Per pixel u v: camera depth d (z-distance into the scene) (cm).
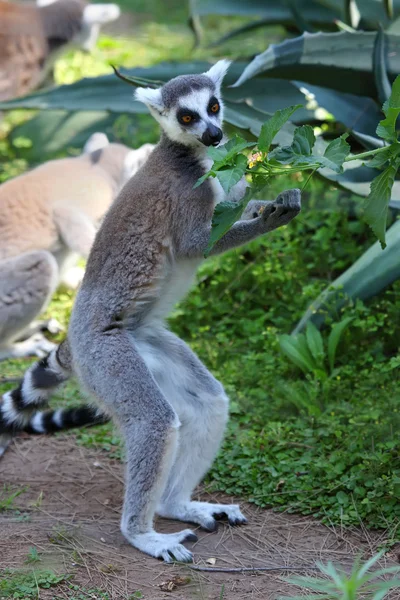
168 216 617
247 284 980
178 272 634
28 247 938
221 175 454
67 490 675
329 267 979
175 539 582
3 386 856
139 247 615
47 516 634
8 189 955
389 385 758
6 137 1432
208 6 1217
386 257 805
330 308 826
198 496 665
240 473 676
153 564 564
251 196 478
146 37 1855
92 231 944
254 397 788
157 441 566
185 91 630
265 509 639
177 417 577
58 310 1030
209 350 875
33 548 580
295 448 695
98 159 1032
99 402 602
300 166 478
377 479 620
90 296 622
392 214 946
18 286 891
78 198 973
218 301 962
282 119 465
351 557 568
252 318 944
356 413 718
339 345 827
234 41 1792
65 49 1509
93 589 530
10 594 523
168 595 525
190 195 616
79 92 1041
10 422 668
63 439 764
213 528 610
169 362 632
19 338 977
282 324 909
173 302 646
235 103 813
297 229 1025
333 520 611
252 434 721
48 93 1042
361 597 516
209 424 618
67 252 985
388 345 844
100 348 601
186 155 631
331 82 877
